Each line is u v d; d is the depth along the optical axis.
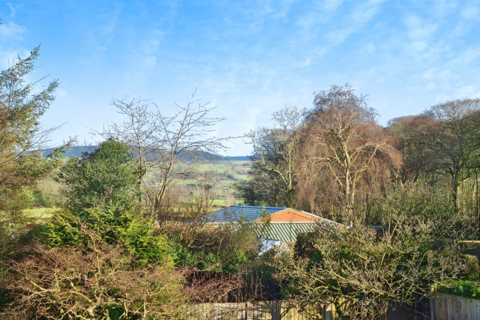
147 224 11.09
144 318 8.54
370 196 28.88
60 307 8.31
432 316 11.22
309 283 11.75
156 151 16.53
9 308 8.84
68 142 15.98
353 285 11.31
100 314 8.89
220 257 14.97
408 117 47.19
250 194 53.16
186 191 17.47
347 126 36.38
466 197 26.78
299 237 19.69
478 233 17.08
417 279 11.22
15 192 15.41
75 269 8.66
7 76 14.97
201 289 11.49
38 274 8.87
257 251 16.94
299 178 36.53
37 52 15.39
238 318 11.27
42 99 15.55
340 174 36.50
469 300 10.30
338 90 36.81
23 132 15.32
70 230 9.80
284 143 50.16
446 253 12.27
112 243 9.98
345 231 12.95
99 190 15.53
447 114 40.66
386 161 35.91
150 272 9.41
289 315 11.95
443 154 41.19
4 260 11.12
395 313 11.79
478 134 38.47
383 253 11.96
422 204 17.00
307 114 38.91
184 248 14.98
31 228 14.64
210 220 16.98
